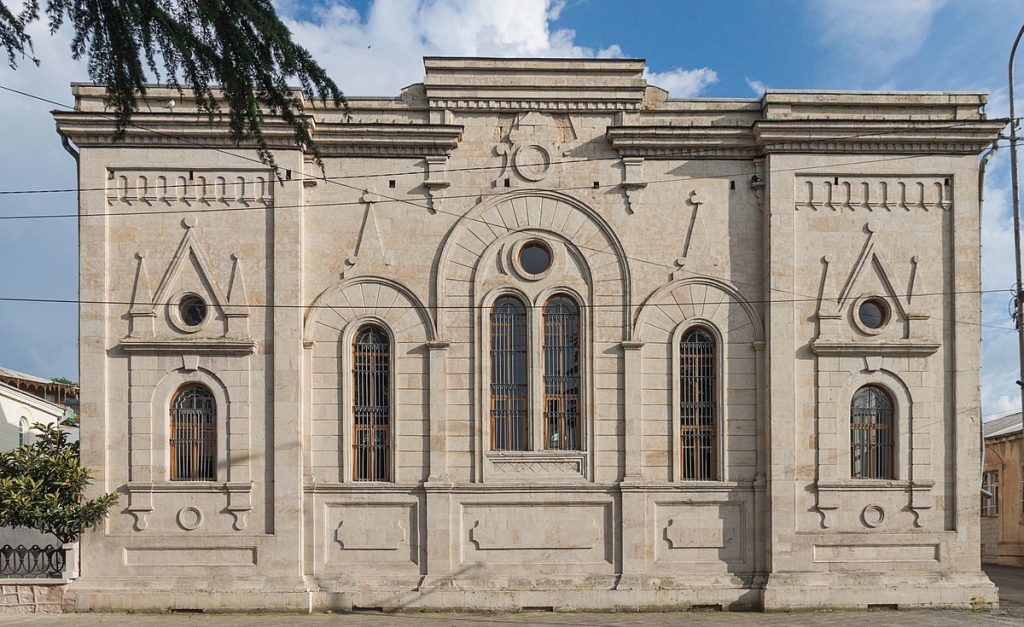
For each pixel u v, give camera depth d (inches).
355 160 839.1
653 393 828.0
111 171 820.0
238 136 586.6
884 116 847.1
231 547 789.2
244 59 543.8
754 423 827.4
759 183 839.7
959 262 832.9
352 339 828.0
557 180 844.0
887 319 832.3
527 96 844.6
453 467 815.1
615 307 834.2
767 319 825.5
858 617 758.5
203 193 820.6
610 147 847.1
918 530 812.6
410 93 848.3
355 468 818.2
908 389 823.7
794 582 797.9
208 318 808.9
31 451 781.9
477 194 841.5
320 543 803.4
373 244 831.7
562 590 795.4
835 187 839.1
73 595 772.6
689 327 836.0
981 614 773.3
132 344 798.5
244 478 795.4
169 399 805.2
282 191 819.4
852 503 812.0
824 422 816.9
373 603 790.5
